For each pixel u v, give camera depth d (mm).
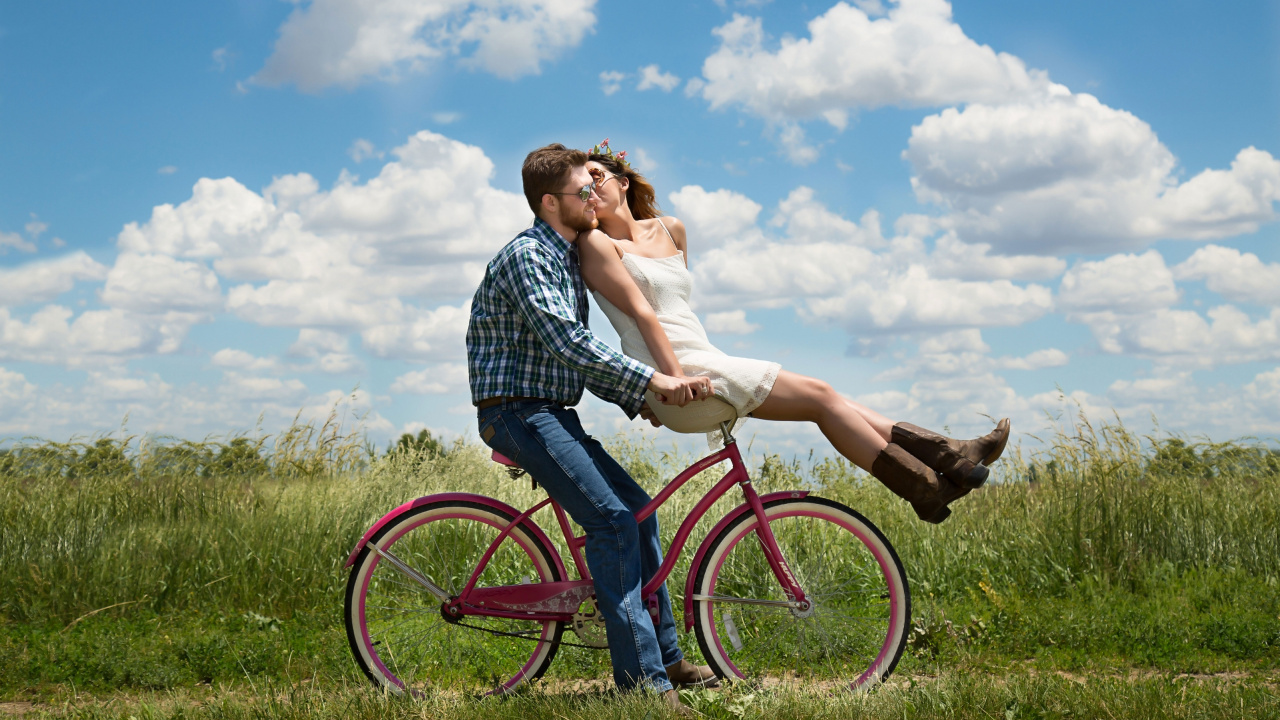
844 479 7332
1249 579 5465
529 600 3371
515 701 3043
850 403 3395
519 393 3203
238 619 4949
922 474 3213
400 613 3564
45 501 6367
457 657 3641
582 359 3080
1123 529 5855
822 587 3693
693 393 3135
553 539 5453
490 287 3248
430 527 3633
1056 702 2959
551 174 3264
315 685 3492
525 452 3178
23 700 3654
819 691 3312
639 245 3557
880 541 3525
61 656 4098
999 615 4672
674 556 3408
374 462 7754
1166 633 4422
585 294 3391
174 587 5375
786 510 3516
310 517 5988
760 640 3572
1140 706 2895
